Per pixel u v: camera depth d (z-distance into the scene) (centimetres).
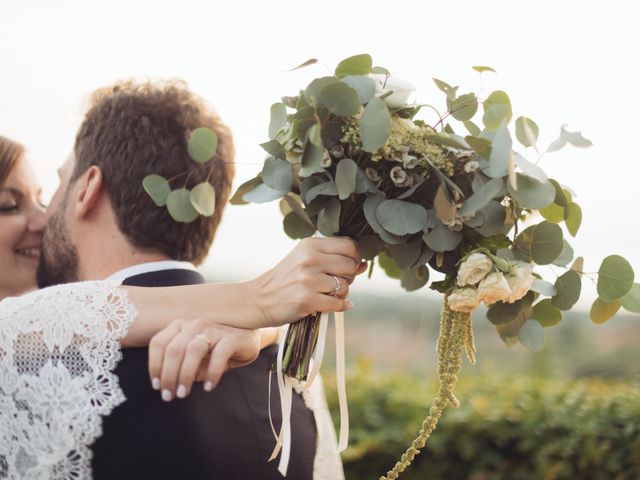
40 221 179
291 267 109
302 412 132
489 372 377
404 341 845
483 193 103
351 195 108
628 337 641
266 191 116
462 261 107
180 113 132
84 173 129
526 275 105
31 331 105
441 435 322
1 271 176
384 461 328
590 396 317
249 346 108
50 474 101
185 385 101
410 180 108
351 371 371
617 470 294
